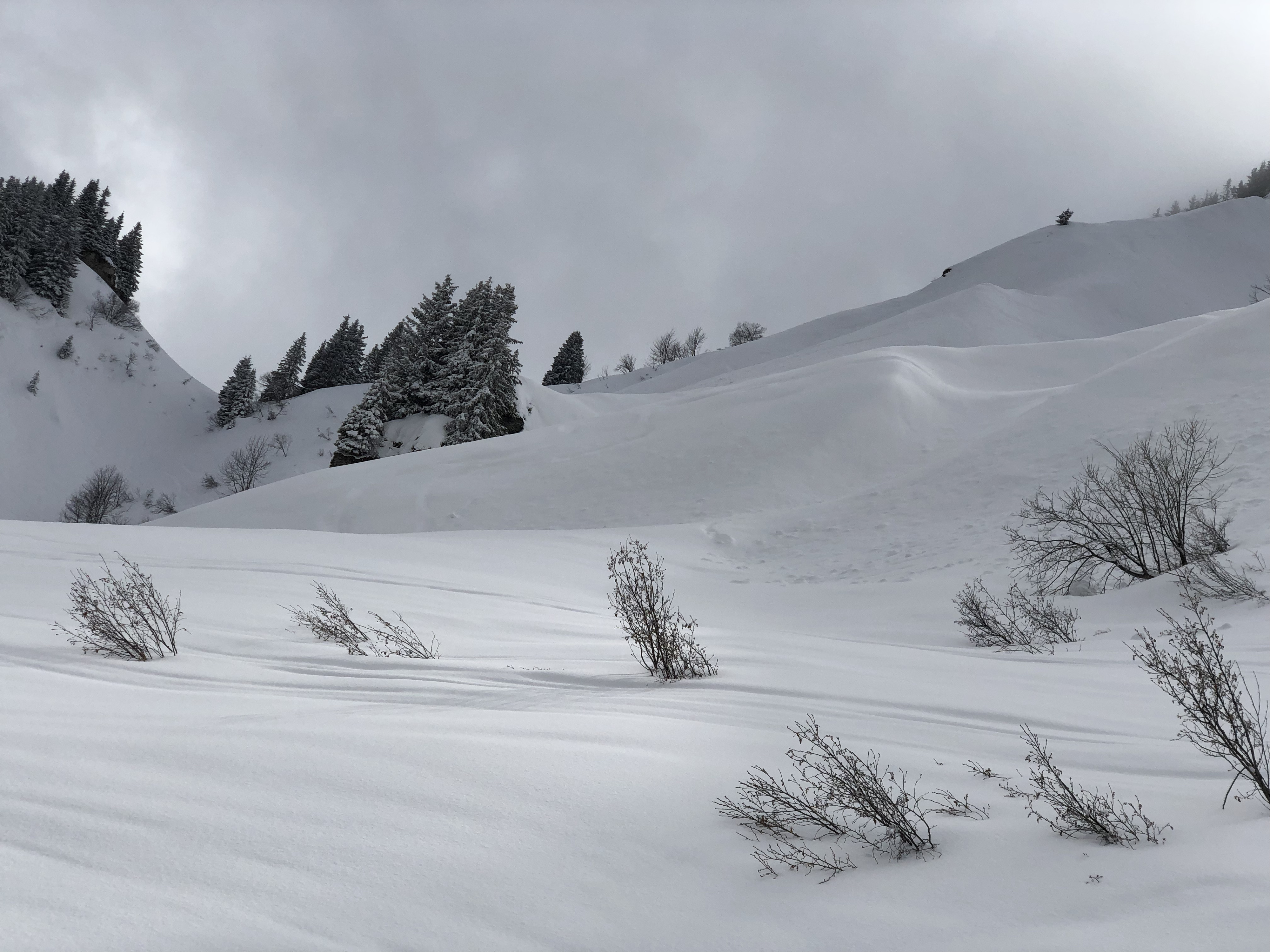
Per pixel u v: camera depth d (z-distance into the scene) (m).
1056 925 2.06
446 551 15.70
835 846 2.72
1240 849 2.40
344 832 2.68
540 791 3.09
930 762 3.60
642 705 4.55
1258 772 2.98
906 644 9.59
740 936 2.13
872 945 2.05
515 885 2.39
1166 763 3.62
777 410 36.16
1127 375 24.56
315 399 108.88
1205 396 21.09
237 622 7.33
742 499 29.73
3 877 2.26
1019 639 9.07
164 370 109.19
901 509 22.16
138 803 2.86
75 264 112.25
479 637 7.39
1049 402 25.95
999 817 2.91
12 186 107.25
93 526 15.48
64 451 89.31
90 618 6.41
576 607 10.32
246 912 2.15
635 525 29.12
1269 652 6.71
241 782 3.08
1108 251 131.00
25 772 3.10
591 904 2.30
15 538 13.26
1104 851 2.53
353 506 34.72
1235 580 9.55
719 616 12.38
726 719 4.27
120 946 1.95
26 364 94.69
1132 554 12.72
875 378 36.66
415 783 3.12
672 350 145.62
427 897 2.29
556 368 117.19
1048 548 13.51
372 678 5.43
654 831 2.80
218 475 91.69
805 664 6.19
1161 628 8.81
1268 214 146.25
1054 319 96.69
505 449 39.34
